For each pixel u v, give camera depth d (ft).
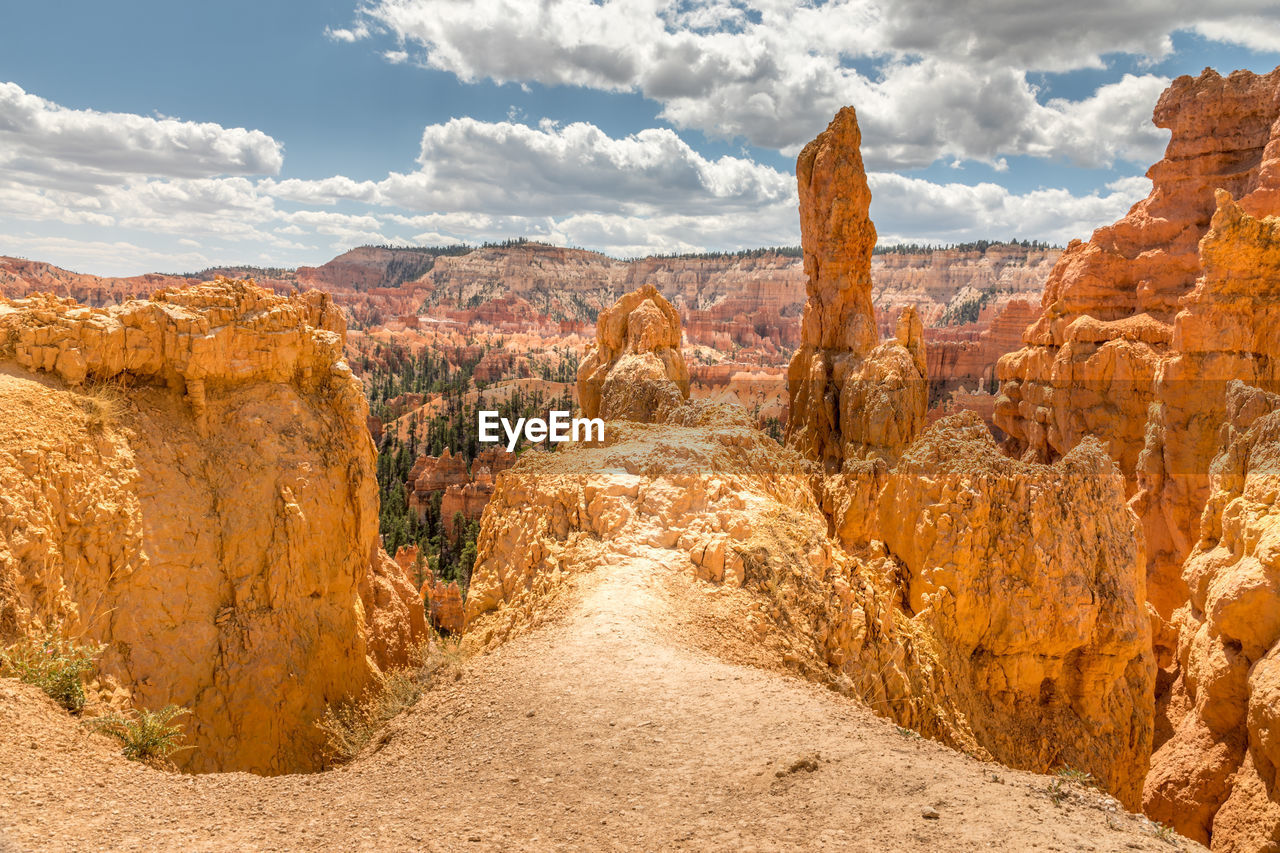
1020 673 60.03
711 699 38.40
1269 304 114.52
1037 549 59.93
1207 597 60.70
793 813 27.43
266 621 58.90
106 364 56.80
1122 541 63.05
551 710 37.99
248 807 30.17
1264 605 53.62
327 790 32.48
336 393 70.18
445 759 35.47
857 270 149.69
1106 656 60.85
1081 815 27.27
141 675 51.47
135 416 56.95
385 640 79.61
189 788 31.71
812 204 151.12
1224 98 149.07
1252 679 52.03
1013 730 58.80
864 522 74.43
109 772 32.37
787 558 55.98
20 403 49.70
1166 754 61.26
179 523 55.98
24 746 32.45
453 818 28.91
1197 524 117.39
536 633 50.34
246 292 65.87
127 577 51.83
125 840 26.35
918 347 139.44
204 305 62.90
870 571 63.36
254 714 56.24
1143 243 157.89
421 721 42.09
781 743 33.27
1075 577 60.29
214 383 62.59
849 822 26.55
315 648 61.82
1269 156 138.51
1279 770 48.93
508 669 44.42
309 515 63.26
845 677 48.42
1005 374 176.86
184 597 55.21
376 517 71.46
